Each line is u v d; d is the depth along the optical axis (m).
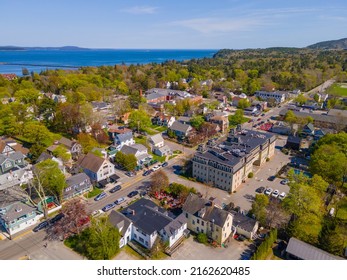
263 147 95.12
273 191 78.81
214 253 55.41
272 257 53.47
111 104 171.62
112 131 117.06
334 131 126.06
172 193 75.62
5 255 53.78
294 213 61.34
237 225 60.78
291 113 139.62
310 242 55.94
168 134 124.25
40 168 69.62
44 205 62.44
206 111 157.88
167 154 104.94
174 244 57.19
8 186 76.75
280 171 91.56
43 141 102.44
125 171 89.88
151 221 57.78
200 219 59.38
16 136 118.06
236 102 187.38
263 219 62.22
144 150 99.38
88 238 56.16
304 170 93.19
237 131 110.50
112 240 52.81
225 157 81.56
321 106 176.62
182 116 153.25
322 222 61.47
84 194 76.19
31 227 62.50
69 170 89.44
